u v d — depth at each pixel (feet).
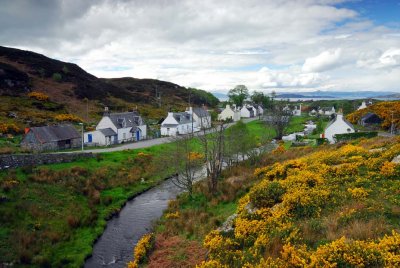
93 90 431.02
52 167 141.38
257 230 64.54
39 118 278.05
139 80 625.41
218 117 409.90
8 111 277.85
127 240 97.81
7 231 89.40
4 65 378.53
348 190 71.97
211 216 98.02
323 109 560.20
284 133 314.55
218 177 134.51
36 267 78.74
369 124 296.10
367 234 47.85
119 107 396.98
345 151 111.14
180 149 146.72
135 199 138.62
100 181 145.18
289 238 52.47
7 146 185.06
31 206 104.99
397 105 299.58
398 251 40.98
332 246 43.24
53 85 399.03
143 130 274.57
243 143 158.51
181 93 596.29
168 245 84.17
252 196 81.76
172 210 114.01
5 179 115.55
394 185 69.82
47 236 92.94
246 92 597.52
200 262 67.15
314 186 79.00
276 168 106.22
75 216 108.47
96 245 95.09
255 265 47.24
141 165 178.40
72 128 221.66
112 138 235.40
